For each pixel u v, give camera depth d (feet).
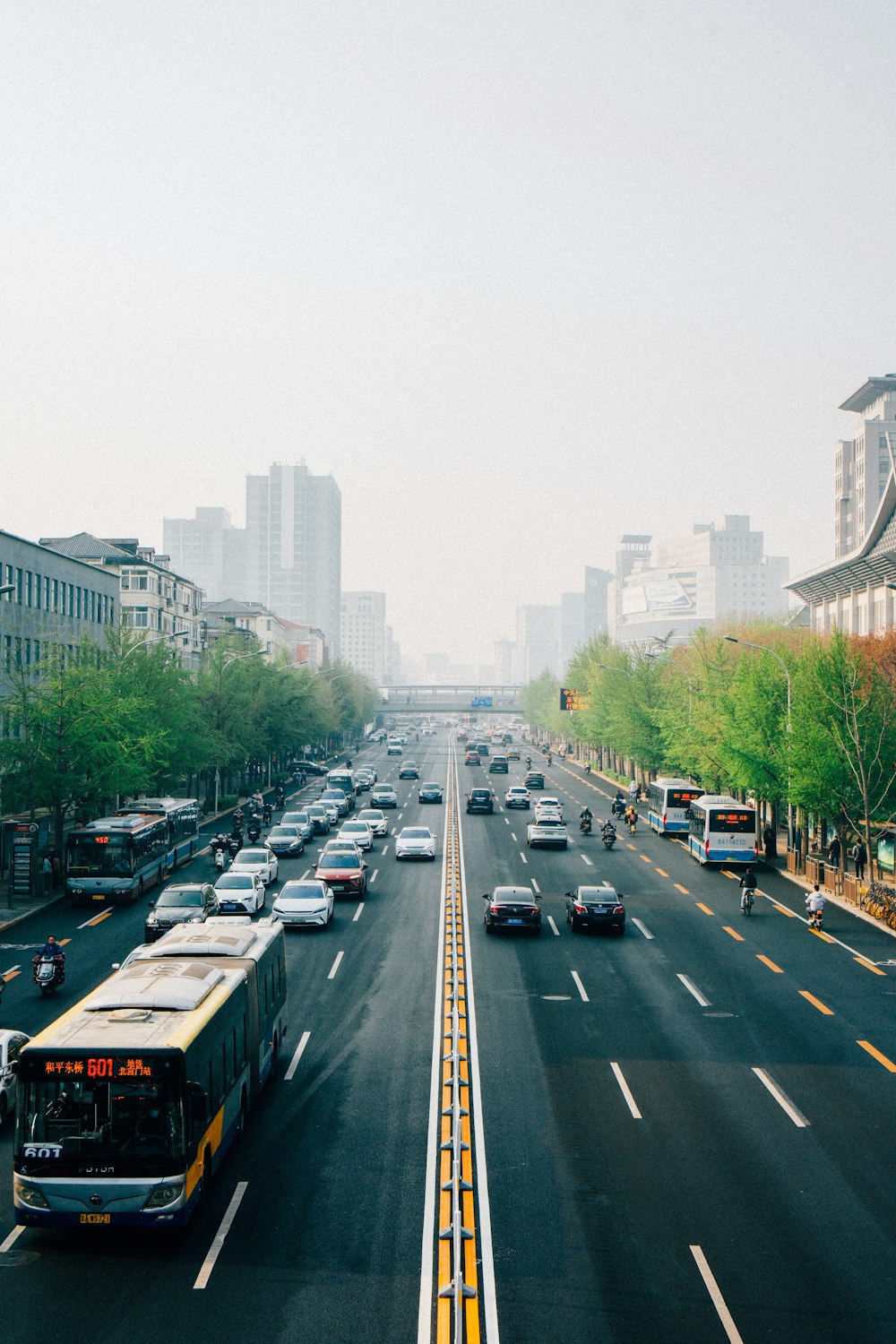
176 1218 45.03
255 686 262.47
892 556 227.81
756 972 99.45
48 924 120.78
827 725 147.54
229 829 215.92
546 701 529.04
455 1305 39.58
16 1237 46.96
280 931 75.15
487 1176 53.11
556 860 172.76
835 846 162.30
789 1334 39.22
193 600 337.93
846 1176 53.78
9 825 144.05
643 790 288.71
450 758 465.47
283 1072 69.67
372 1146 56.95
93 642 178.19
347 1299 41.39
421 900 135.85
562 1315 40.32
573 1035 78.18
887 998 90.48
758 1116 62.08
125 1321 39.86
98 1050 45.62
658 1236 47.03
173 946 64.28
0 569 180.04
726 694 186.50
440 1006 85.46
